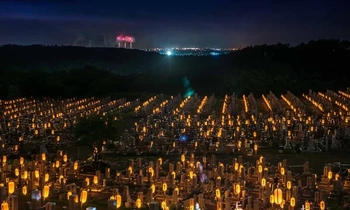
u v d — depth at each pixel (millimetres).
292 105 100125
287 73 146125
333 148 61031
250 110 95312
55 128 75562
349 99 106312
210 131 68000
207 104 102812
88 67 153000
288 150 60469
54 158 54969
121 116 88750
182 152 59562
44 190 37656
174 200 37969
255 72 140000
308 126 72875
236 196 38688
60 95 131125
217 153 59375
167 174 47844
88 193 41188
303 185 45000
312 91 127375
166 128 72438
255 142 64250
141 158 55688
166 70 153125
